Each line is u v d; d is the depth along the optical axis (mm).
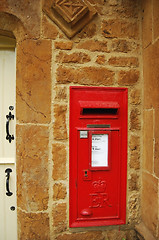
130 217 1283
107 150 1225
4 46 1340
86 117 1200
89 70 1219
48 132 1188
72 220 1226
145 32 1214
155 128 1101
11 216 1386
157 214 1075
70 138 1199
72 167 1214
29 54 1164
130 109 1264
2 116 1380
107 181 1245
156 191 1089
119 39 1248
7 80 1373
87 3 1180
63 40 1190
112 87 1235
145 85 1226
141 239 1191
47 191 1201
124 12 1248
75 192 1221
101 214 1249
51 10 1149
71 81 1204
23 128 1190
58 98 1193
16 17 1146
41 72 1173
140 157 1287
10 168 1381
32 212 1193
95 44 1223
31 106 1176
